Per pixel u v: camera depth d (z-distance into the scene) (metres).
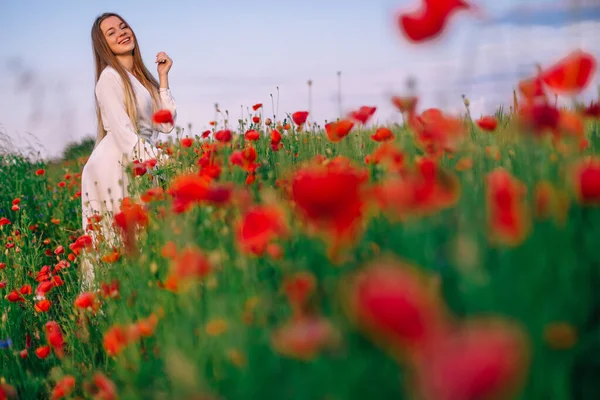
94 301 2.74
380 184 2.11
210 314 1.63
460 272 1.23
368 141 3.16
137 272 2.45
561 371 1.19
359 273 1.32
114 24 4.73
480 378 0.71
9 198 6.70
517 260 1.24
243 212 1.98
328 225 1.22
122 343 2.09
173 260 2.07
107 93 4.52
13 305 3.40
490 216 1.29
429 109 1.82
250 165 2.69
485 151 2.08
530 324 1.14
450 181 1.49
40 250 5.20
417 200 1.35
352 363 1.12
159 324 2.15
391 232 1.53
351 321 1.13
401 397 1.11
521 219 1.27
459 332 0.94
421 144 2.04
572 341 1.19
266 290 1.67
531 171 1.64
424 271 1.25
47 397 2.70
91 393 2.31
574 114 1.67
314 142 3.46
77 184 7.13
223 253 1.91
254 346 1.38
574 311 1.30
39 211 6.41
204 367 1.57
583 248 1.44
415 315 0.86
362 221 1.63
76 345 2.90
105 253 3.16
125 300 2.45
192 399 1.43
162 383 1.87
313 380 1.16
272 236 1.66
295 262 1.74
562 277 1.29
